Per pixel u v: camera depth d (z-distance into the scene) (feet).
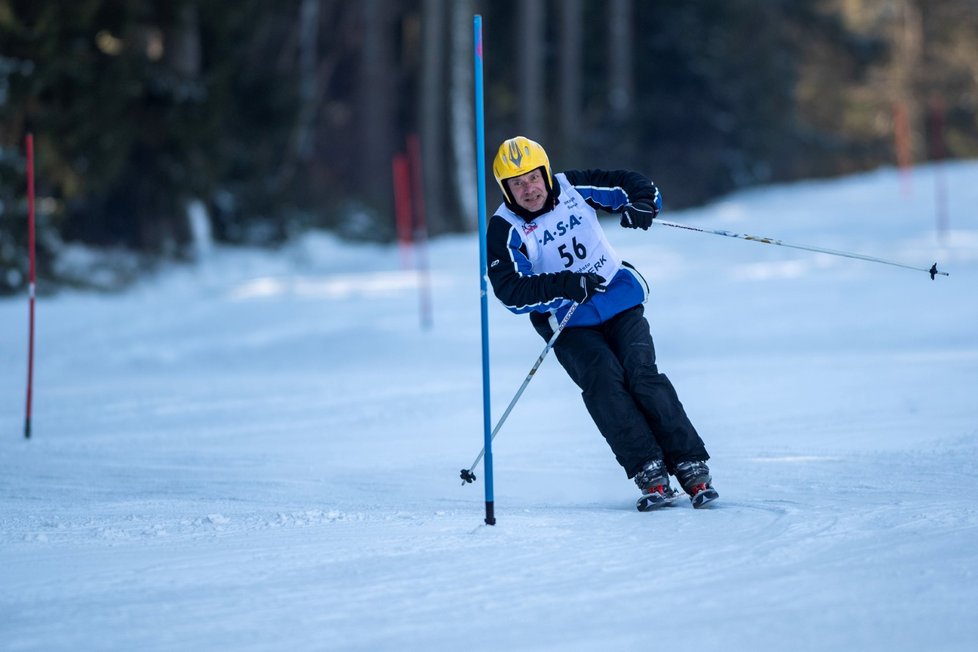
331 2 483.51
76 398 130.31
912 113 655.35
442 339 172.76
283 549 51.47
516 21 508.12
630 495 67.97
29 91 255.50
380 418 107.96
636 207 61.16
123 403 124.57
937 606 38.34
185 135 303.07
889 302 183.32
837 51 638.94
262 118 357.61
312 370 153.99
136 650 36.63
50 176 271.90
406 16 496.64
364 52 440.45
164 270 309.63
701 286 220.64
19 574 47.78
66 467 84.84
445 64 475.72
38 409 122.42
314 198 414.41
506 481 74.02
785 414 95.86
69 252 298.56
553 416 104.63
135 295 272.72
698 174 522.88
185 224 331.57
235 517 61.31
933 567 43.24
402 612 40.09
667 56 534.78
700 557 46.73
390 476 77.46
